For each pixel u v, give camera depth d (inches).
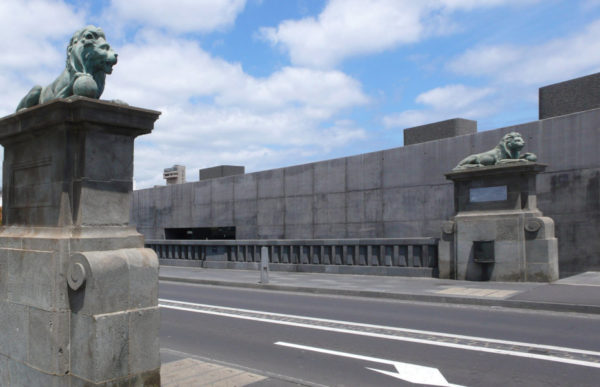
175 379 228.2
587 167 641.0
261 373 241.0
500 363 268.5
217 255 935.0
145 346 183.3
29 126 195.3
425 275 663.8
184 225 1333.7
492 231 599.8
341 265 752.3
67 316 180.4
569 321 382.0
